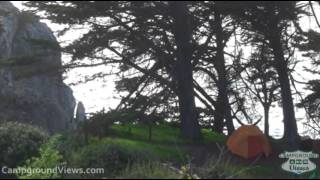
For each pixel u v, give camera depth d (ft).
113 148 53.88
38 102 167.84
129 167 51.34
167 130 89.20
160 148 70.38
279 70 81.46
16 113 155.33
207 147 74.84
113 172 51.47
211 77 96.43
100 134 72.43
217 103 96.27
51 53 90.63
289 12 73.41
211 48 89.40
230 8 72.69
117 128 84.33
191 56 84.17
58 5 83.25
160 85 90.53
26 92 165.99
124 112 82.94
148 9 80.43
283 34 87.51
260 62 93.04
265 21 75.20
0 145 59.21
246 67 97.50
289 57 89.97
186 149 71.56
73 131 70.08
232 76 100.12
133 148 56.18
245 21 79.87
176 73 84.17
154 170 47.75
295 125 79.82
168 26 83.76
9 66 91.50
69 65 89.56
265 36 78.54
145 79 90.48
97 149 53.98
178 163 64.13
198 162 66.28
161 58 86.74
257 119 108.58
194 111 81.56
